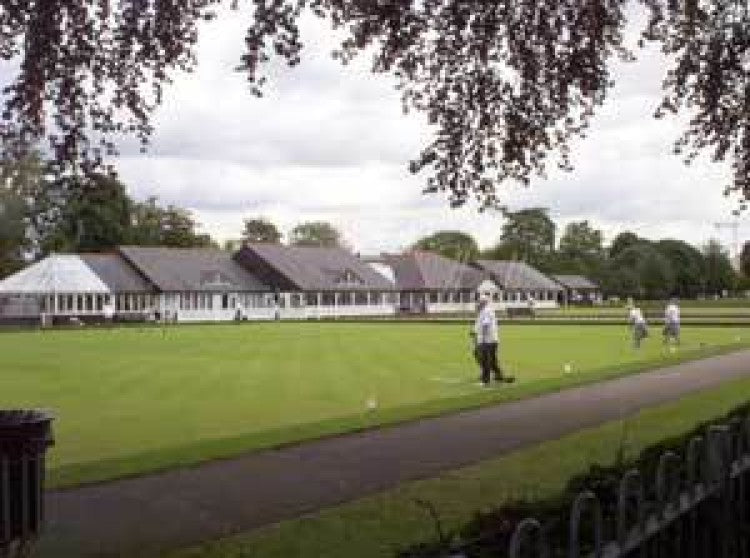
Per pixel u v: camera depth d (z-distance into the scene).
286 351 48.22
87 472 14.32
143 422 22.91
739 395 23.45
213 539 10.63
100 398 28.09
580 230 194.12
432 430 18.66
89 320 102.56
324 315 129.25
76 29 11.05
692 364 34.28
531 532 5.45
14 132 11.33
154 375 35.47
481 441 17.30
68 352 49.69
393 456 15.81
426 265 149.38
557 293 170.50
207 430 21.50
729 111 13.56
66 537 10.77
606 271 178.50
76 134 11.45
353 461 15.39
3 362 42.75
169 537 10.77
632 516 6.33
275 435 17.69
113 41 11.30
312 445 16.94
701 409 20.78
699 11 12.59
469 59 12.11
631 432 17.58
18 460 8.84
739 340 50.41
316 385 31.09
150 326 90.75
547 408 22.00
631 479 6.34
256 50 11.37
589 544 5.93
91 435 20.88
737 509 7.83
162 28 11.27
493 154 12.73
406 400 26.80
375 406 25.27
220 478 14.05
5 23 10.88
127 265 114.75
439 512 11.59
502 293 157.00
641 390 25.78
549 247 189.50
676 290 173.25
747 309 115.62
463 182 12.85
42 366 40.28
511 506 6.22
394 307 142.00
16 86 11.10
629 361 40.16
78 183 11.70
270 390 29.70
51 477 13.98
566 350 47.50
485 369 31.03
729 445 7.55
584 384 27.28
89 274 108.00
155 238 142.25
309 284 128.12
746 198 14.67
